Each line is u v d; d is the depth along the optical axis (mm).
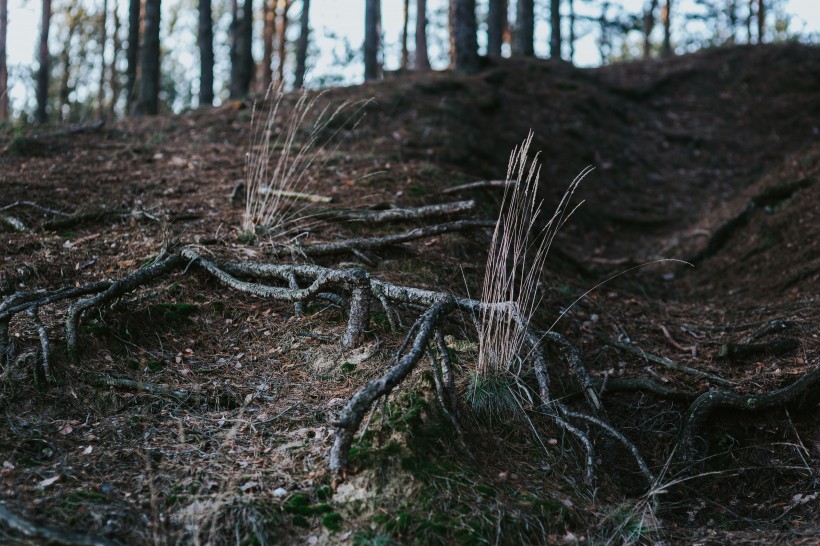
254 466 3250
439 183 7137
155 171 6992
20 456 3104
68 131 8375
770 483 4082
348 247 5160
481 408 3711
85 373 3674
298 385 3879
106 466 3143
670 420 4445
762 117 13336
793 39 16953
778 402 4367
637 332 5527
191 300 4527
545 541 3064
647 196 10602
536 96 12461
